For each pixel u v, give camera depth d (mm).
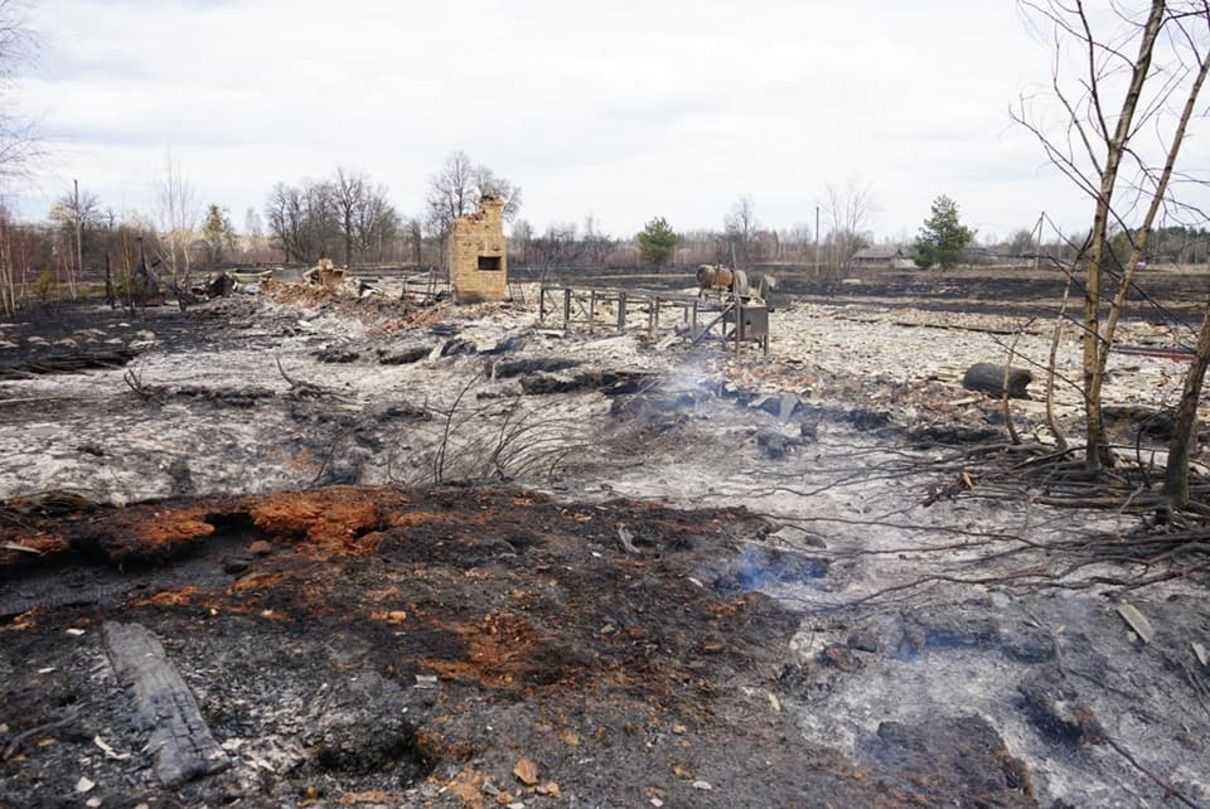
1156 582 5477
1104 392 11312
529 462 9016
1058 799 3705
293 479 9516
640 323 18438
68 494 7055
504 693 4059
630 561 5840
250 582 5352
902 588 5250
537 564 5680
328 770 3578
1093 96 6734
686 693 4258
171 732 3561
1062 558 5887
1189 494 6516
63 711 3760
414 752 3701
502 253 23469
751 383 11562
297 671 4211
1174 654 4707
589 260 55281
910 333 18719
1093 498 6805
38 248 44875
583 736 3781
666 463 8859
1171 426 9258
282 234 65250
